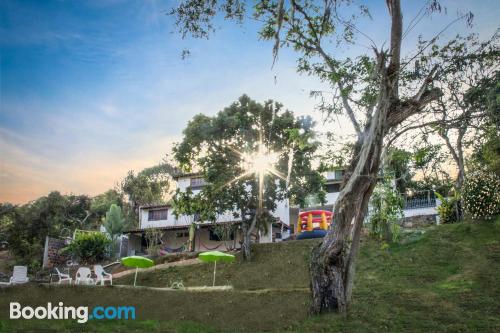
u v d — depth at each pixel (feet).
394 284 63.16
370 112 48.49
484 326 43.42
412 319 47.16
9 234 155.43
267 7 53.26
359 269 73.51
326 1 49.14
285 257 90.17
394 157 51.16
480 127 50.47
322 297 47.11
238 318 55.21
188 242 125.29
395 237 82.02
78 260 121.08
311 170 100.58
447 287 58.18
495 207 79.41
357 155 48.16
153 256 116.57
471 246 72.02
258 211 97.55
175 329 47.60
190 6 51.52
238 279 82.69
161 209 139.23
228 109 102.89
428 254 73.20
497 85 47.24
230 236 127.34
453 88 49.06
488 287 55.42
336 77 49.52
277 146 100.07
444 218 90.79
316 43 52.85
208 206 99.35
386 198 82.17
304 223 105.60
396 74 45.47
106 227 143.95
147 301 64.03
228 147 101.19
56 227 167.43
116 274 98.84
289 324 49.08
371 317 48.08
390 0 46.06
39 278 102.22
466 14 43.45
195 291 69.00
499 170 81.10
